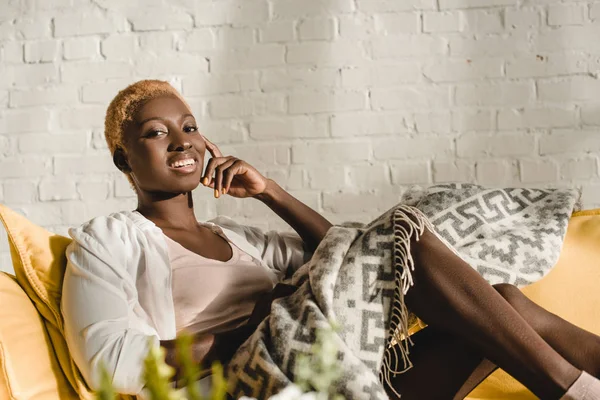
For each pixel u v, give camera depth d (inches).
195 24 93.1
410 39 91.4
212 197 91.4
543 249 63.9
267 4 92.7
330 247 56.0
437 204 67.7
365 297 53.5
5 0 94.2
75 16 94.0
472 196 68.7
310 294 54.0
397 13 91.7
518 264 62.9
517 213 69.2
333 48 91.9
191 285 61.1
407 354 53.1
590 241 67.5
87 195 92.0
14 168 92.7
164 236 62.9
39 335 54.5
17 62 93.8
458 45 91.0
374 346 52.6
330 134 91.3
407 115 90.9
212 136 92.1
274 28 92.5
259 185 71.7
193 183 65.0
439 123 90.5
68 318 53.8
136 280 58.8
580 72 89.6
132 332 53.1
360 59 91.7
